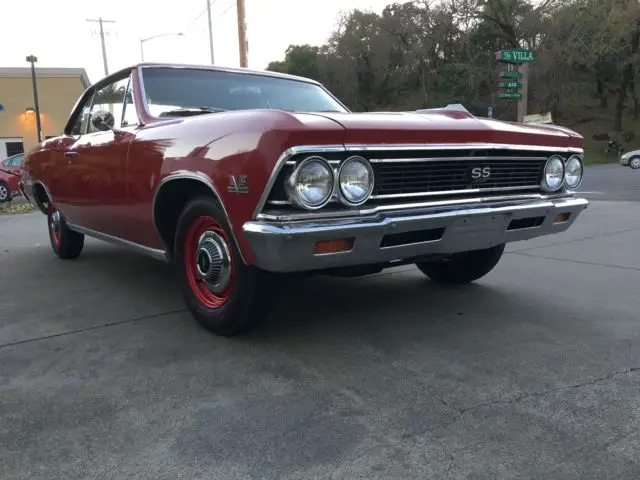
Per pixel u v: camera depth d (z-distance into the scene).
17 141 32.34
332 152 2.82
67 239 6.04
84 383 2.95
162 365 3.17
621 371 3.04
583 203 4.01
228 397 2.78
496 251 4.54
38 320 4.03
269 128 2.80
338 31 55.72
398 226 3.02
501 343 3.48
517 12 38.78
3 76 31.64
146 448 2.33
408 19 45.25
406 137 3.04
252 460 2.23
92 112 5.07
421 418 2.55
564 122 51.78
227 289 3.46
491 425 2.48
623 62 43.94
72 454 2.29
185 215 3.54
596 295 4.53
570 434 2.40
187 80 4.41
